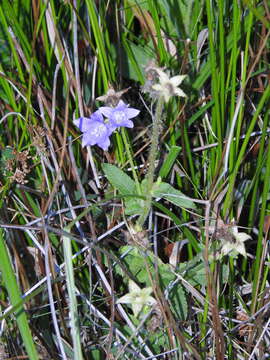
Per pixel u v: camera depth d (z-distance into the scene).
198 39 0.40
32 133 0.40
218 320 0.36
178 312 0.39
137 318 0.38
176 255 0.40
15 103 0.41
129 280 0.35
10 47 0.41
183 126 0.40
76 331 0.31
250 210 0.41
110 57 0.41
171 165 0.39
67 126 0.39
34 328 0.39
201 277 0.39
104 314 0.41
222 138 0.39
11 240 0.41
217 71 0.39
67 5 0.41
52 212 0.40
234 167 0.39
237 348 0.41
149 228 0.40
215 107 0.38
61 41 0.40
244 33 0.39
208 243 0.37
